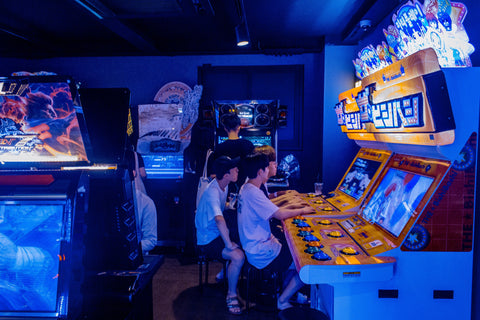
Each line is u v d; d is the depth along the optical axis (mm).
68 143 1617
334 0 3676
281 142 5516
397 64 1951
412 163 2396
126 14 3510
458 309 2008
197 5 3311
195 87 5129
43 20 4434
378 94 2291
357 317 2016
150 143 5137
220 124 4840
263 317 3041
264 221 2920
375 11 3559
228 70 5496
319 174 5125
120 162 1675
